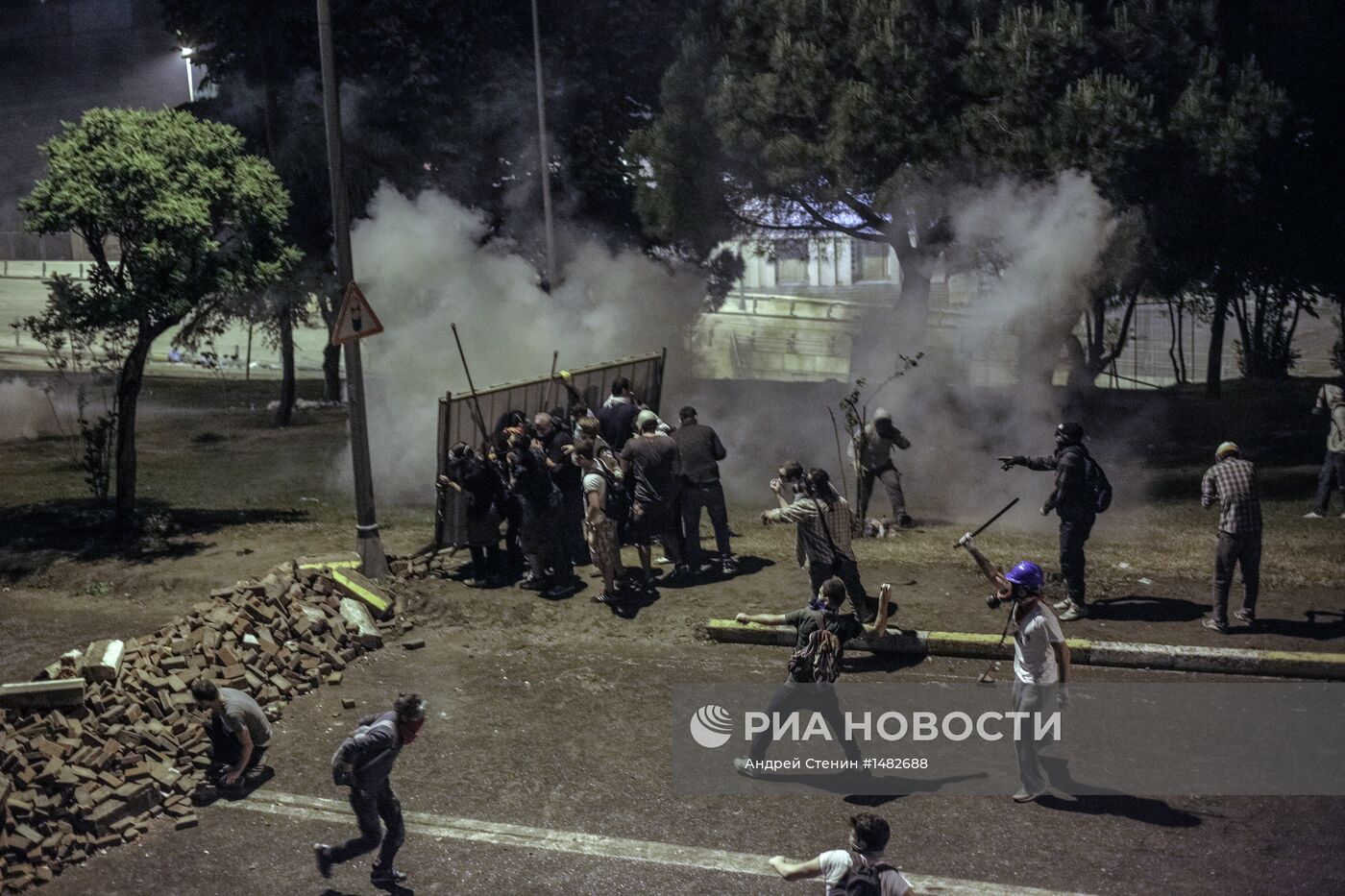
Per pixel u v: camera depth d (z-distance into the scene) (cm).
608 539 1121
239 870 717
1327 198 1928
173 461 2062
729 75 1966
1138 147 1622
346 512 1603
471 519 1179
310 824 771
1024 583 744
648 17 2638
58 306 1406
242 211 1391
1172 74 1720
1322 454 1914
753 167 2023
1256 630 1009
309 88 2444
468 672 1007
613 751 853
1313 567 1184
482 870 704
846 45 1883
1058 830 721
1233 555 993
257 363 3581
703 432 1191
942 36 1816
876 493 1708
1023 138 1709
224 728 803
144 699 891
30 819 741
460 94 2528
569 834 742
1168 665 959
